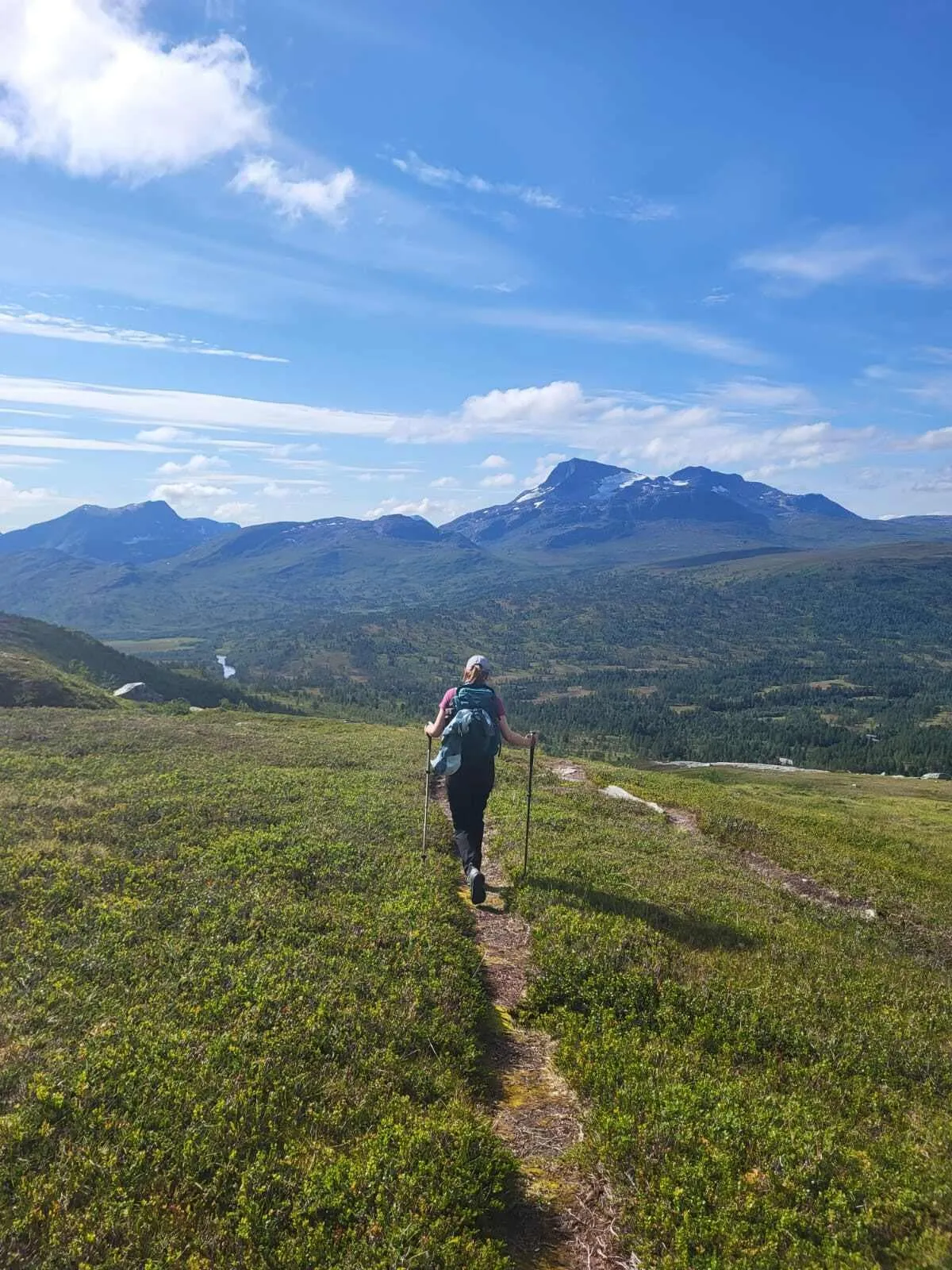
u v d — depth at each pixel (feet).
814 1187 11.09
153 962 15.57
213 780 33.58
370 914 18.40
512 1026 15.06
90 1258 8.90
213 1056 12.55
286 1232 9.57
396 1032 13.61
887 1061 14.38
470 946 17.19
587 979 15.99
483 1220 10.30
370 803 30.25
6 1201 9.70
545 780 43.80
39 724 52.70
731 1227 10.09
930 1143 12.10
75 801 27.99
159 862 21.30
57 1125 11.15
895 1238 10.18
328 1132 11.52
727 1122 11.97
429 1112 11.91
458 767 19.07
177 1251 9.04
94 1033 13.10
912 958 21.26
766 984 16.37
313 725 77.36
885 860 33.35
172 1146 10.80
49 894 18.62
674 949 17.79
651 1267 9.61
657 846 28.07
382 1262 9.11
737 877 25.58
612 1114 12.14
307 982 15.02
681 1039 14.38
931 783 231.91
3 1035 13.09
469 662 20.42
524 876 22.09
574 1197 11.02
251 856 22.18
